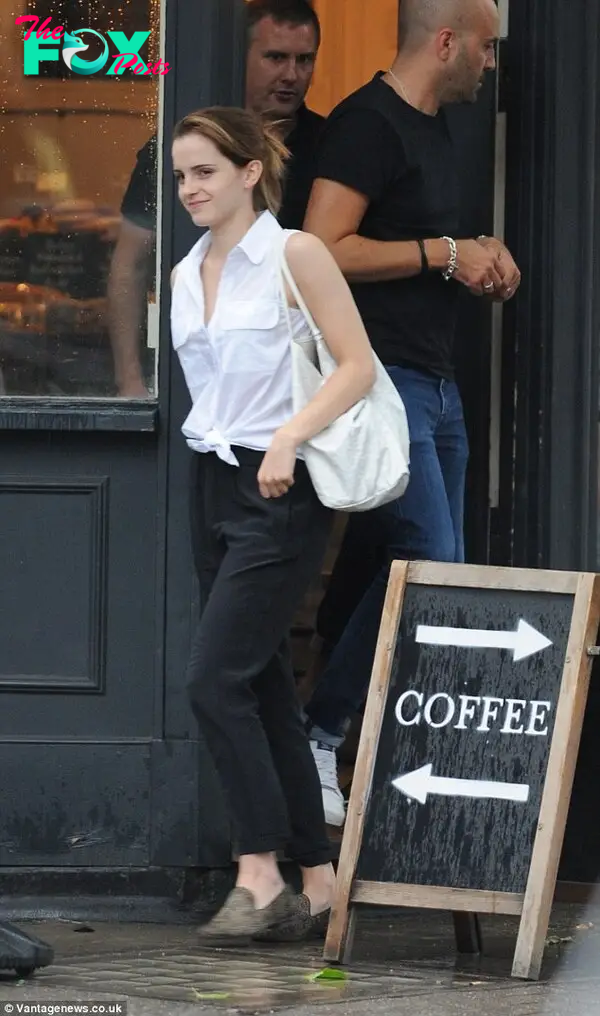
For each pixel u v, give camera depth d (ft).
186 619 44.65
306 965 37.01
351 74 64.85
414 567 38.34
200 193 37.93
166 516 44.65
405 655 37.91
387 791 37.24
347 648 47.06
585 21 49.85
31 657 44.96
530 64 50.75
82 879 44.47
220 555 39.42
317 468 37.52
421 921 44.34
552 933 42.09
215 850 44.47
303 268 37.52
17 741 44.57
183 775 44.45
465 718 37.19
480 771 36.78
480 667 37.40
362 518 51.80
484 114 52.60
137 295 45.29
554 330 50.24
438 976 36.01
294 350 37.76
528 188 50.83
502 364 52.19
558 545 50.62
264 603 37.76
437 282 46.21
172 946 39.75
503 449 52.26
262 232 37.99
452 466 48.14
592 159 49.90
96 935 41.78
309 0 57.72
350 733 55.83
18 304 45.50
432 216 46.06
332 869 41.06
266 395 38.01
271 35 50.88
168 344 44.73
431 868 36.55
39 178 45.37
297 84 51.39
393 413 38.52
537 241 50.55
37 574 44.96
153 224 45.24
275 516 37.73
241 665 37.76
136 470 44.91
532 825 36.09
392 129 44.91
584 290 50.21
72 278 45.42
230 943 39.58
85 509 44.91
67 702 44.91
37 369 45.44
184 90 44.83
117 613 44.96
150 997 32.99
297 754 40.14
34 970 35.32
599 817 48.01
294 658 59.62
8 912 43.93
